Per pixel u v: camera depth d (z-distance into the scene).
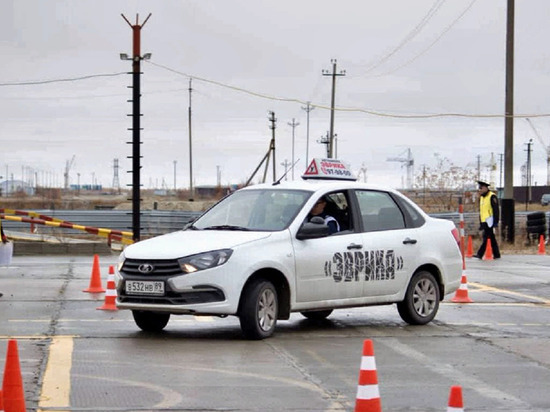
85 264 24.64
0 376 9.59
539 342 12.68
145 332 12.89
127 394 9.03
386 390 9.48
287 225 12.80
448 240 14.71
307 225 12.80
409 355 11.50
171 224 43.38
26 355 10.97
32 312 14.80
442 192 70.88
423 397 9.18
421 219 14.48
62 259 27.09
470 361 11.17
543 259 28.98
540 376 10.35
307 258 12.77
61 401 8.69
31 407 8.44
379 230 13.80
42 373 9.94
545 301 17.64
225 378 9.84
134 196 30.86
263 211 13.12
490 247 28.95
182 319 14.28
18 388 7.38
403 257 13.93
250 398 8.95
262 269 12.37
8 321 13.78
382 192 14.15
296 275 12.65
